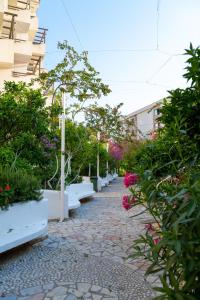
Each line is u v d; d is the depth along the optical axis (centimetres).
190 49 206
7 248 376
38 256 422
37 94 530
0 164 602
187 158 210
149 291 306
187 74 211
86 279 339
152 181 193
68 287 317
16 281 333
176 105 233
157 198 183
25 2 1839
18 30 1791
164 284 152
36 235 450
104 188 1742
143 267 376
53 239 520
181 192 149
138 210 844
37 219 509
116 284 325
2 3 1415
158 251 167
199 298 149
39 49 1766
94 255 427
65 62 687
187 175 173
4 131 529
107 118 1148
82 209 890
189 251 143
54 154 809
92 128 1009
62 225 646
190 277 145
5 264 389
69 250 453
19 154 693
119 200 1119
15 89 534
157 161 287
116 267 378
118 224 654
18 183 453
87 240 514
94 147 1436
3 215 414
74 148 891
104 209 888
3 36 1722
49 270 367
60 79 689
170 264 148
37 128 539
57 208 709
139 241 189
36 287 317
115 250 452
